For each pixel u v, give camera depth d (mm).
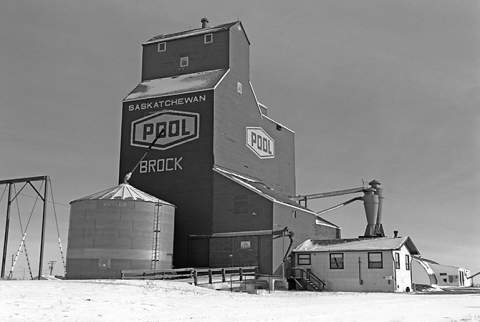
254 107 67500
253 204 53688
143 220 50719
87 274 49219
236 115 62719
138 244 50062
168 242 52531
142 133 61062
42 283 32688
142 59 67250
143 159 60219
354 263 51938
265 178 68625
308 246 55250
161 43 66750
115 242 49562
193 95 59375
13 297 25766
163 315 24281
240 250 53219
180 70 64875
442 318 23781
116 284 35031
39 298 26031
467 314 25984
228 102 61219
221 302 31406
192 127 58531
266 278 50562
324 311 26734
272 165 71062
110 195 51250
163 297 30766
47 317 21547
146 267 50094
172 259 52969
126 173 60719
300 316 23781
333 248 53438
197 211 56125
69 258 50312
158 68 66125
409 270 55406
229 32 63500
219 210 55188
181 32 67875
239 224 53938
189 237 55844
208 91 58781
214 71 62781
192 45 64938
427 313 26359
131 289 32312
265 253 52094
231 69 62906
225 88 60938
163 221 52250
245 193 54281
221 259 53938
